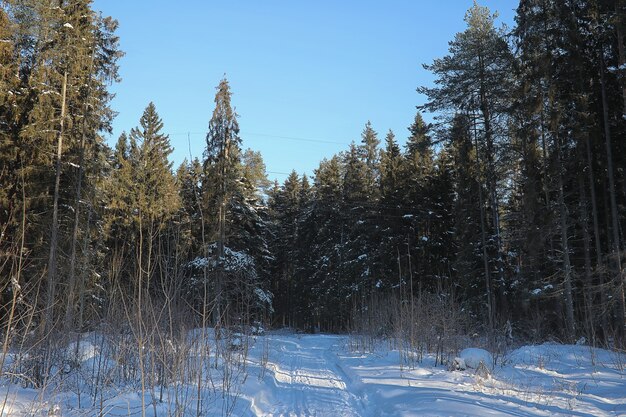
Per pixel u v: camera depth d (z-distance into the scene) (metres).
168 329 9.05
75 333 10.77
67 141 21.53
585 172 24.31
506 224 32.53
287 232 55.34
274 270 54.72
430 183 38.19
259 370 13.73
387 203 39.16
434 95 29.97
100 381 9.37
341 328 43.22
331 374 15.33
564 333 23.44
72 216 22.27
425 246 36.69
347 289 41.69
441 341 16.98
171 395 9.00
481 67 28.94
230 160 26.86
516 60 25.77
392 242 37.31
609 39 22.67
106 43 24.27
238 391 10.22
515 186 31.61
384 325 22.89
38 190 20.03
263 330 22.83
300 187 59.16
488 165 28.84
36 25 20.67
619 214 23.80
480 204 28.48
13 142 19.44
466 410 8.70
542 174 24.62
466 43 29.03
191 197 25.27
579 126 22.23
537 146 25.06
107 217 24.11
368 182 48.16
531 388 12.05
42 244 18.92
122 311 9.59
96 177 23.50
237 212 31.31
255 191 48.09
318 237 48.69
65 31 21.23
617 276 20.58
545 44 24.08
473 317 25.45
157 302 8.91
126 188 24.06
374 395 11.10
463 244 30.48
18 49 21.19
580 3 23.25
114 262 9.93
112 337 9.90
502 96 28.23
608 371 15.06
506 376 13.97
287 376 14.47
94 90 23.09
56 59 20.84
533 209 24.09
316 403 10.49
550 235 24.58
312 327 50.28
